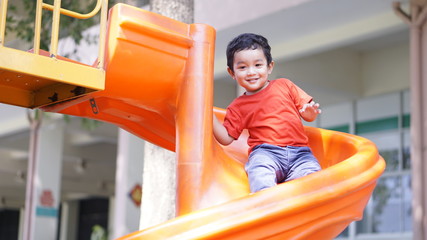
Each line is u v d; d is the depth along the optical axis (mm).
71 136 16969
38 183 13781
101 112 3078
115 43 2535
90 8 7016
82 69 2451
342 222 2639
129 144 10688
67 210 24891
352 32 8117
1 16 2295
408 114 10406
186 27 2766
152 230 2283
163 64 2670
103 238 13188
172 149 3387
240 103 2885
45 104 2770
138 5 8945
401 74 10453
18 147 15883
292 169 2766
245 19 7930
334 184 2494
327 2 7289
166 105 2818
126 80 2615
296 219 2410
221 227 2273
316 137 3174
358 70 10805
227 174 2766
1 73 2510
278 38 8680
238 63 2834
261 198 2357
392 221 10523
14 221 26172
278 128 2783
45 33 6926
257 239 2355
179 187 2678
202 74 2725
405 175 10414
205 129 2701
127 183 10555
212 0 8336
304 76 9516
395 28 7770
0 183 20328
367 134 10945
